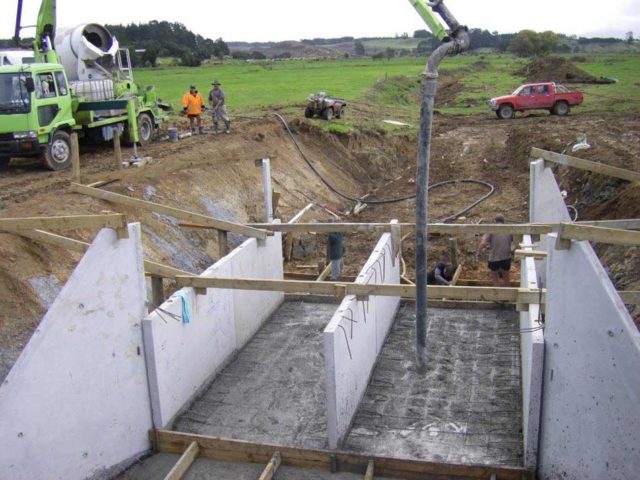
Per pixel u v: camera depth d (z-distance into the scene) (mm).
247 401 9336
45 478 6844
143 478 7863
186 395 9062
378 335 10352
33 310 9172
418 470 7418
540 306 8445
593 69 61219
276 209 17219
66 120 16547
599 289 5727
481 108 39750
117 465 7836
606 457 5496
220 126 24094
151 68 74062
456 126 31969
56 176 15438
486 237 12484
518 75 57219
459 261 15078
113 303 7625
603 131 24203
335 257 13445
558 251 6668
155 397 8297
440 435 8289
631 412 5023
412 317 12062
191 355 9164
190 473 7824
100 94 19125
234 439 8055
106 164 17188
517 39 91625
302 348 10938
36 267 9820
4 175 15766
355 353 8633
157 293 9500
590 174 17297
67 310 7016
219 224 11609
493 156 25156
